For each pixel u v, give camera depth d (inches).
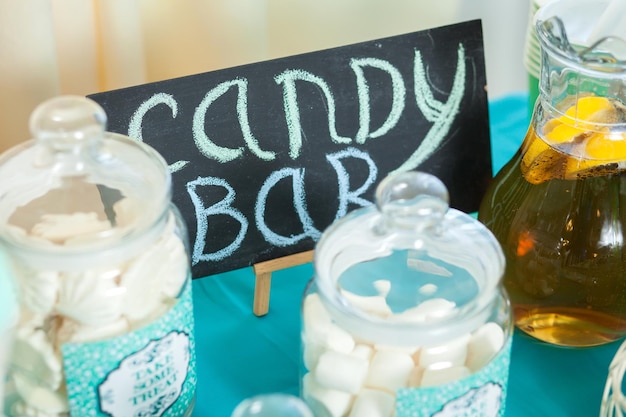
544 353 32.9
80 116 26.3
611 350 33.0
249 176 32.6
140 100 31.0
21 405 27.7
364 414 26.6
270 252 33.6
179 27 39.3
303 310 28.0
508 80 45.9
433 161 34.7
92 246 26.2
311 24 42.3
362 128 33.5
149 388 28.0
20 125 36.9
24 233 26.7
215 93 31.5
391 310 26.7
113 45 37.9
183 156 31.8
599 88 30.5
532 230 30.7
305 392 28.3
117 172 28.2
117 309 26.6
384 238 27.5
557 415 31.1
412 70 33.5
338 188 33.8
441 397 26.3
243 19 39.3
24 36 34.9
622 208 30.2
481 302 26.4
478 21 33.9
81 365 26.7
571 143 30.3
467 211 35.8
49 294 26.2
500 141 40.6
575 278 30.4
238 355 33.0
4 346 26.0
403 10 43.2
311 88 32.5
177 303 28.0
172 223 28.5
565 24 32.9
